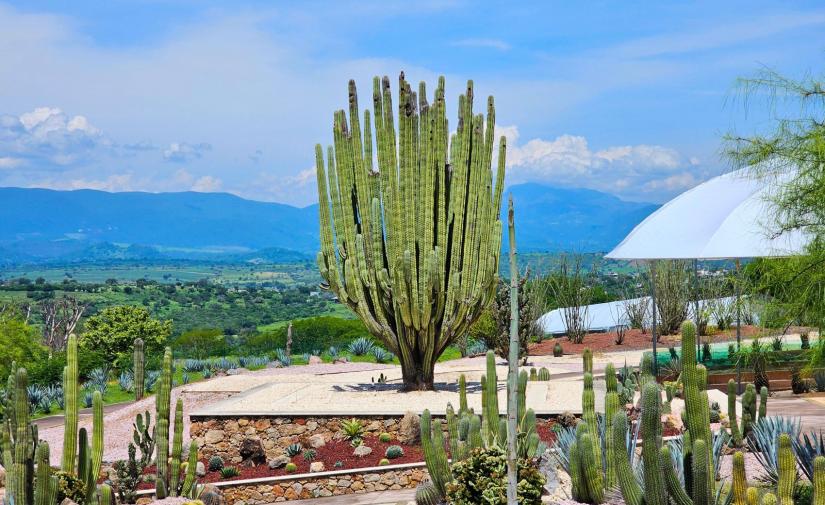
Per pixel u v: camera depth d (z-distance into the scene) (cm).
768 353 1474
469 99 1925
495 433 1174
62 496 1116
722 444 1065
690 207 2100
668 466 848
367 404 1780
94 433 1201
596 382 2023
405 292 1869
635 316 3234
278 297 16950
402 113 1861
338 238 1945
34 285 17200
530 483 1036
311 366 3044
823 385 1903
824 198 1038
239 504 1443
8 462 1155
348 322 3978
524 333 2717
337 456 1554
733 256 1817
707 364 2075
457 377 2319
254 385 2306
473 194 1936
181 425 1303
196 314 13350
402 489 1451
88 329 3953
